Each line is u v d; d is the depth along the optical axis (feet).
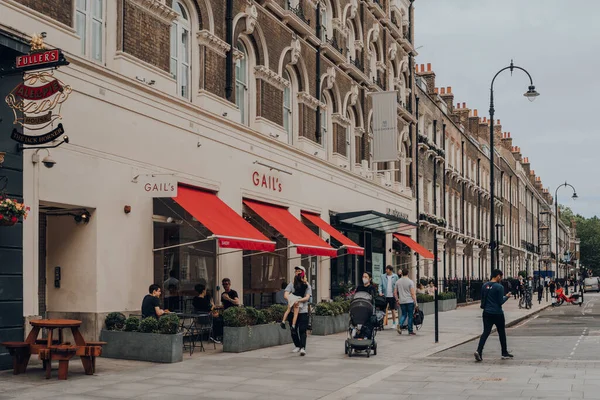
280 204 75.41
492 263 100.53
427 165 144.15
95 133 47.06
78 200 45.29
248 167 68.44
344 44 97.81
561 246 433.07
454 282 150.00
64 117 44.27
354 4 102.78
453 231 160.97
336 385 36.99
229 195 64.64
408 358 49.60
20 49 39.34
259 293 71.15
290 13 78.23
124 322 46.70
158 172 53.98
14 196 39.73
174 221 55.88
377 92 102.89
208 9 63.16
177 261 56.29
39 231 47.37
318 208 86.07
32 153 41.39
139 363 44.01
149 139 52.95
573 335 72.59
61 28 44.06
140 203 51.57
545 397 33.32
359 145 103.30
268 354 50.42
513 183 264.52
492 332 74.95
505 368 44.39
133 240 50.65
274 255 74.23
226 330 51.34
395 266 119.75
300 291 50.83
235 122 65.46
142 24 53.21
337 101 95.04
